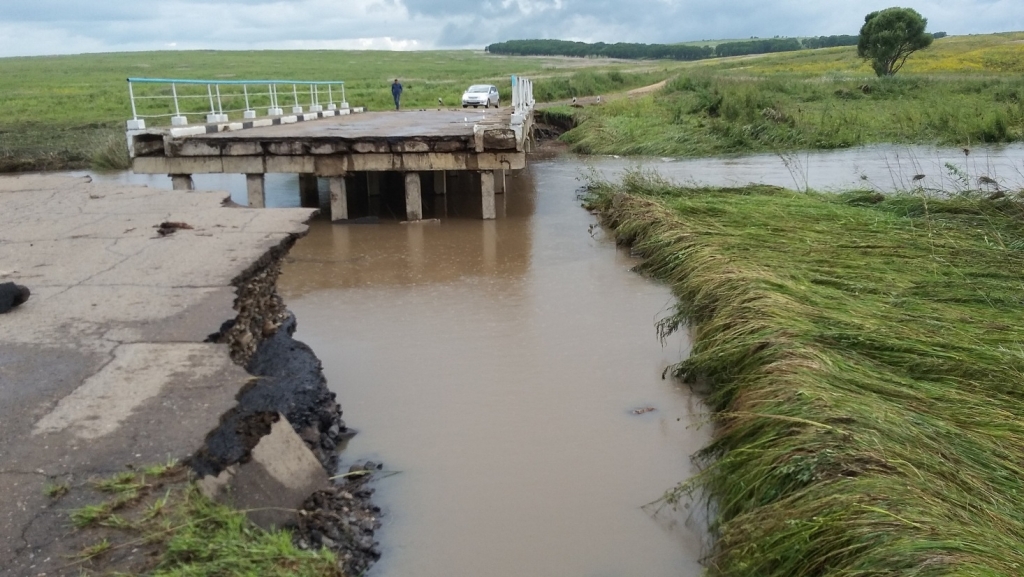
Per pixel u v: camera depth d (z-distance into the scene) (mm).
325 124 18750
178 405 3740
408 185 13125
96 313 4910
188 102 42250
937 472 3949
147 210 7988
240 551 3012
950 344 5617
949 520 3463
